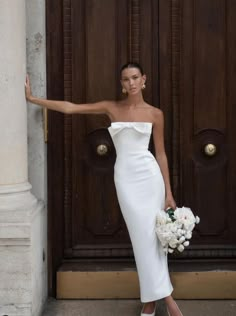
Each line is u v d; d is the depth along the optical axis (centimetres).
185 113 380
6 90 319
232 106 379
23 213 317
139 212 320
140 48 378
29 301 318
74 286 375
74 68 376
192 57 378
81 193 384
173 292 375
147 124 319
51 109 343
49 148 378
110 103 330
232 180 382
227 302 371
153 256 320
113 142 349
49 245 381
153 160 327
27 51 359
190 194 383
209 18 377
